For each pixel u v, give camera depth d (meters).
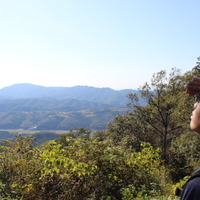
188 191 0.97
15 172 6.24
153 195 7.34
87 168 5.75
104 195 6.19
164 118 21.36
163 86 20.30
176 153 16.39
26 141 7.12
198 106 1.11
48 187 5.77
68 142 7.00
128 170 6.66
